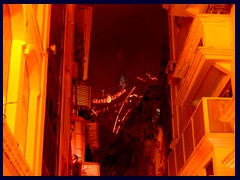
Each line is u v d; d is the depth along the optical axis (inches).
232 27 489.7
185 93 626.2
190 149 539.8
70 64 891.4
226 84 548.4
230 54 514.0
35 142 380.8
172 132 733.9
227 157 428.1
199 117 495.8
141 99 1127.0
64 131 700.0
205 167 515.5
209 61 519.8
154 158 1009.5
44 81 424.5
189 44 590.2
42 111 409.7
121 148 1239.5
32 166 367.2
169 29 808.3
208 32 529.0
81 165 954.7
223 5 530.6
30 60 374.0
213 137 464.1
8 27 320.8
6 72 312.0
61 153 627.8
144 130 1098.1
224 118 420.5
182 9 597.6
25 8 327.3
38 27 405.4
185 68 637.9
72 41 978.7
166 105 846.5
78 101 1129.4
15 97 308.8
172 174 658.8
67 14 783.1
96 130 1250.6
